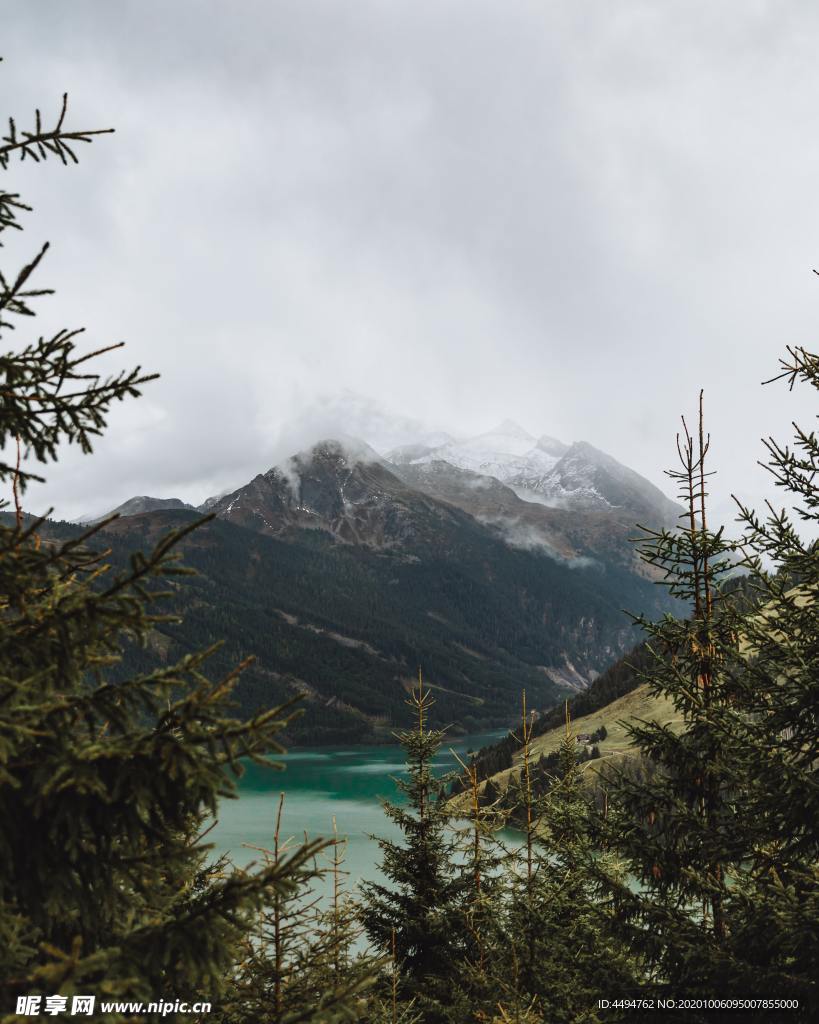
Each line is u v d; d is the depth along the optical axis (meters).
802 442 10.23
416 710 20.95
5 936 4.81
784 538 10.36
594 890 11.96
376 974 6.23
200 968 5.06
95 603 4.99
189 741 4.91
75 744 5.05
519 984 15.65
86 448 5.93
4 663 5.12
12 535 4.99
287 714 5.08
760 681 10.81
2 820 4.87
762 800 9.98
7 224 5.75
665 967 10.42
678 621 11.80
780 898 9.41
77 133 5.62
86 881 5.20
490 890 18.16
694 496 11.86
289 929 9.91
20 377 5.43
